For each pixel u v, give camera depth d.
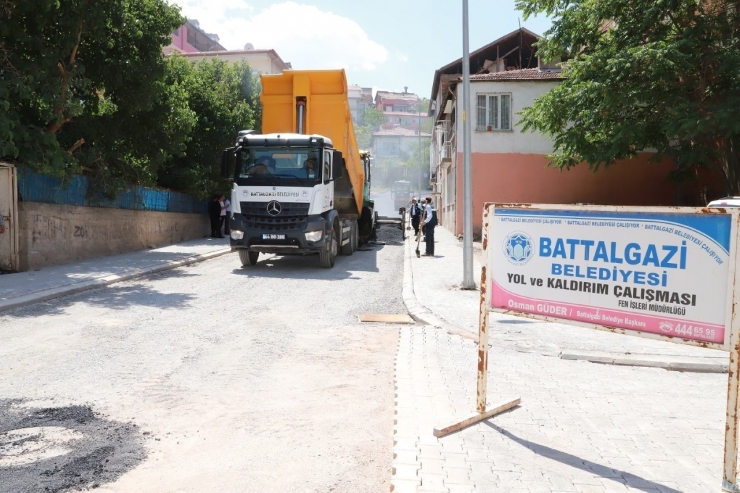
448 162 30.47
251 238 14.39
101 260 15.70
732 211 3.38
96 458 3.91
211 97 25.53
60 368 6.03
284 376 5.96
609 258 4.04
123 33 15.73
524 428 4.48
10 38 13.08
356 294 11.45
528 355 7.04
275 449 4.13
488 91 24.06
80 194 15.69
